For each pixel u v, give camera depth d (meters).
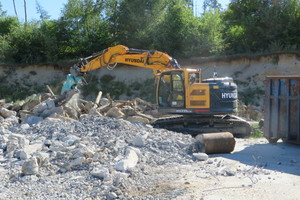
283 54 23.02
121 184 5.73
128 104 15.04
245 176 6.33
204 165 7.25
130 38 28.00
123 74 26.52
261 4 26.09
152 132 9.91
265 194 5.28
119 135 9.03
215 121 12.29
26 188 5.74
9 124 12.08
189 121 12.32
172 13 27.02
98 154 7.12
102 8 30.58
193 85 11.90
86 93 26.20
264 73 23.39
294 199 5.07
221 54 25.91
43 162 6.86
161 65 12.89
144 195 5.32
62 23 29.95
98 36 29.39
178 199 5.08
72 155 7.08
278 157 8.19
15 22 33.94
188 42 26.17
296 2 24.66
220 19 27.80
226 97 11.88
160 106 12.45
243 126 12.34
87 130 9.54
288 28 24.14
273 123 10.02
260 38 25.50
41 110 13.18
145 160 7.34
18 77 27.86
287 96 9.45
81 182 5.92
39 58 28.80
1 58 28.86
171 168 6.93
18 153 7.64
